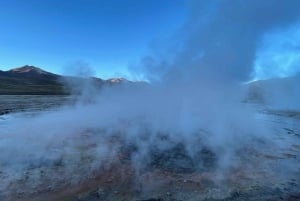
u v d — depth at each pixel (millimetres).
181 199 5176
